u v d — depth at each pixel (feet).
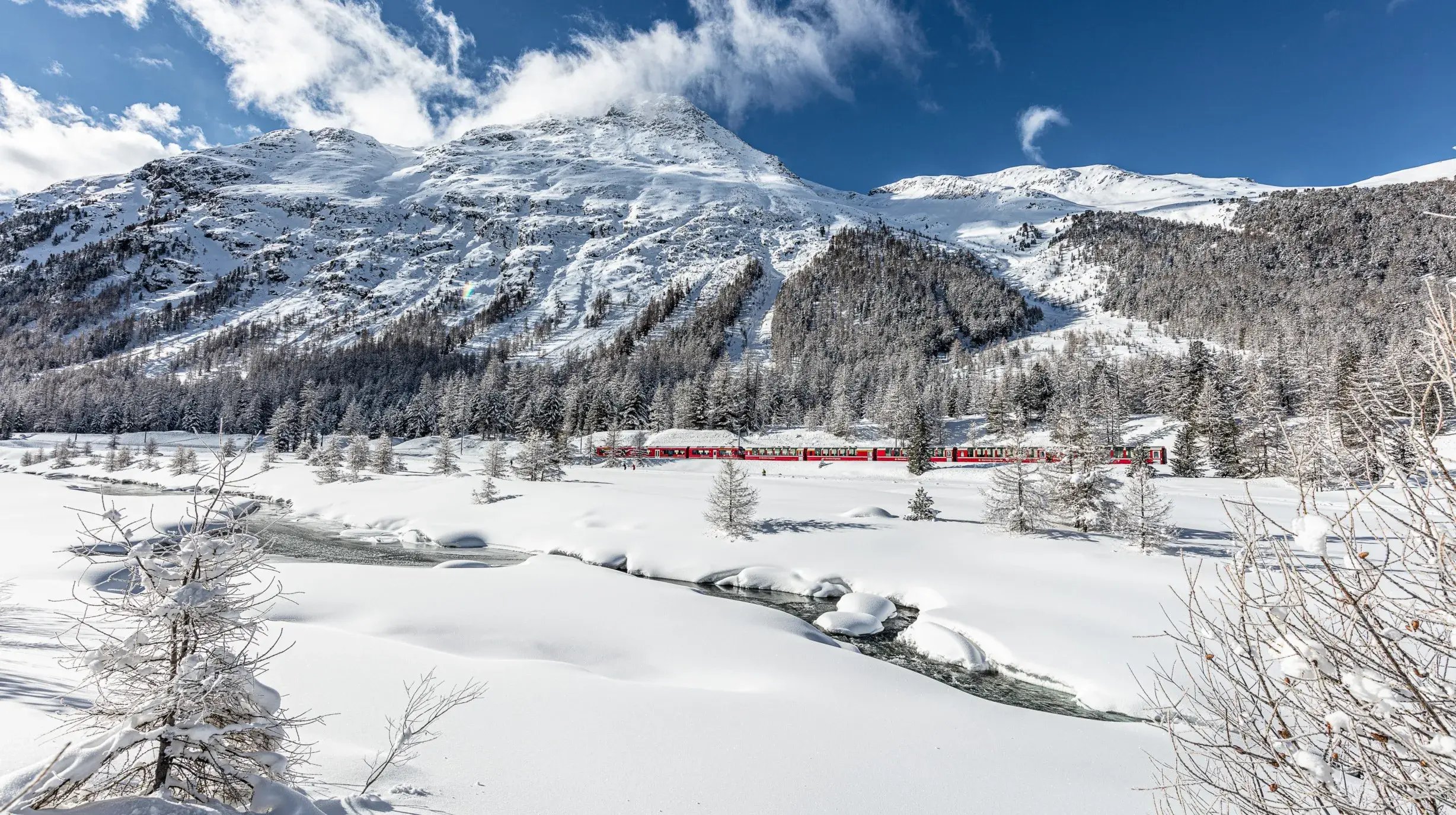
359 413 361.92
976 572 84.99
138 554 15.48
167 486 203.21
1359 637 8.22
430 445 334.85
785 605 85.46
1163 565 79.97
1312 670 8.25
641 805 27.61
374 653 47.80
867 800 30.09
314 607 67.51
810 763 33.37
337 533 131.95
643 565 103.40
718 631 63.57
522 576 84.53
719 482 114.21
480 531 128.77
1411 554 7.52
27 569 73.56
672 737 35.32
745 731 37.09
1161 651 56.13
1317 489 7.97
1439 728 7.56
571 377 442.09
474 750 31.14
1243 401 221.87
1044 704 52.13
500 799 26.17
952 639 64.75
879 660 61.05
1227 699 10.40
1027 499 101.09
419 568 88.48
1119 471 195.31
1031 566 85.15
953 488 183.93
